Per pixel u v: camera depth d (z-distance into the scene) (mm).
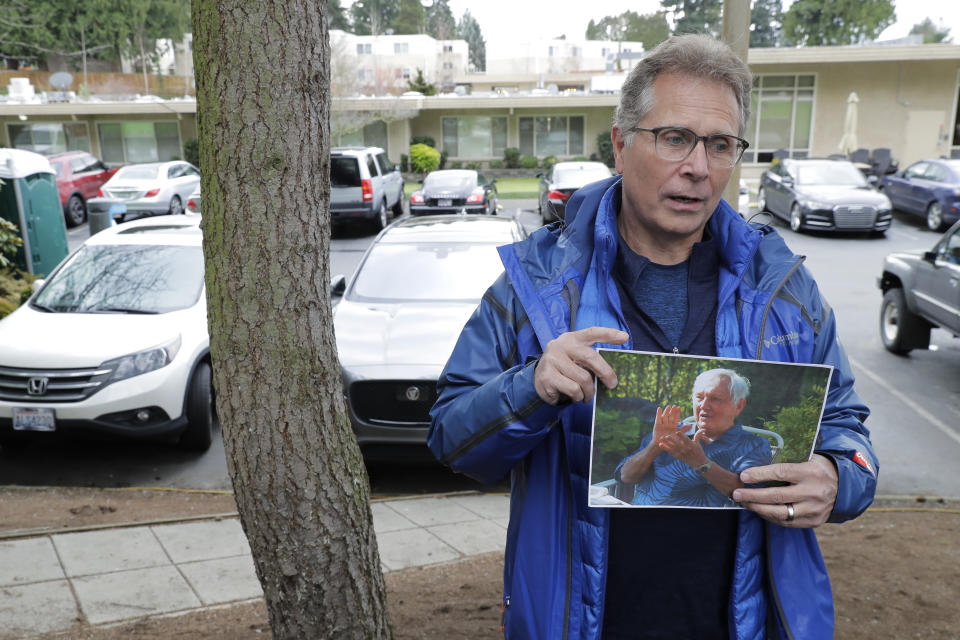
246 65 1653
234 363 1773
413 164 30281
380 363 4992
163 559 3906
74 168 19984
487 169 31078
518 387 1312
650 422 1304
